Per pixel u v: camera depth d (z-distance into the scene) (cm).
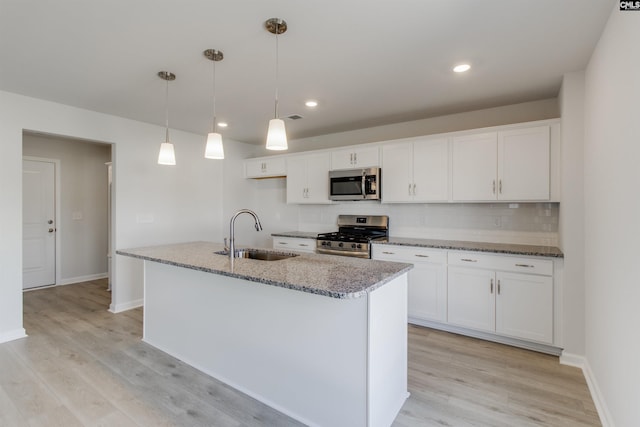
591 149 229
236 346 228
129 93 304
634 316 150
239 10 179
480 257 301
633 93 150
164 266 279
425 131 388
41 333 319
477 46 219
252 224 544
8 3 172
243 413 202
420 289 335
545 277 272
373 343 173
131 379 237
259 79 273
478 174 324
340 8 177
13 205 304
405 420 193
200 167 469
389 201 380
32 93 304
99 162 550
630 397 155
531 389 224
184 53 229
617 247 173
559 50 222
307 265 215
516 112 335
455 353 279
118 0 170
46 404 206
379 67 251
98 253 551
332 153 426
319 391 188
